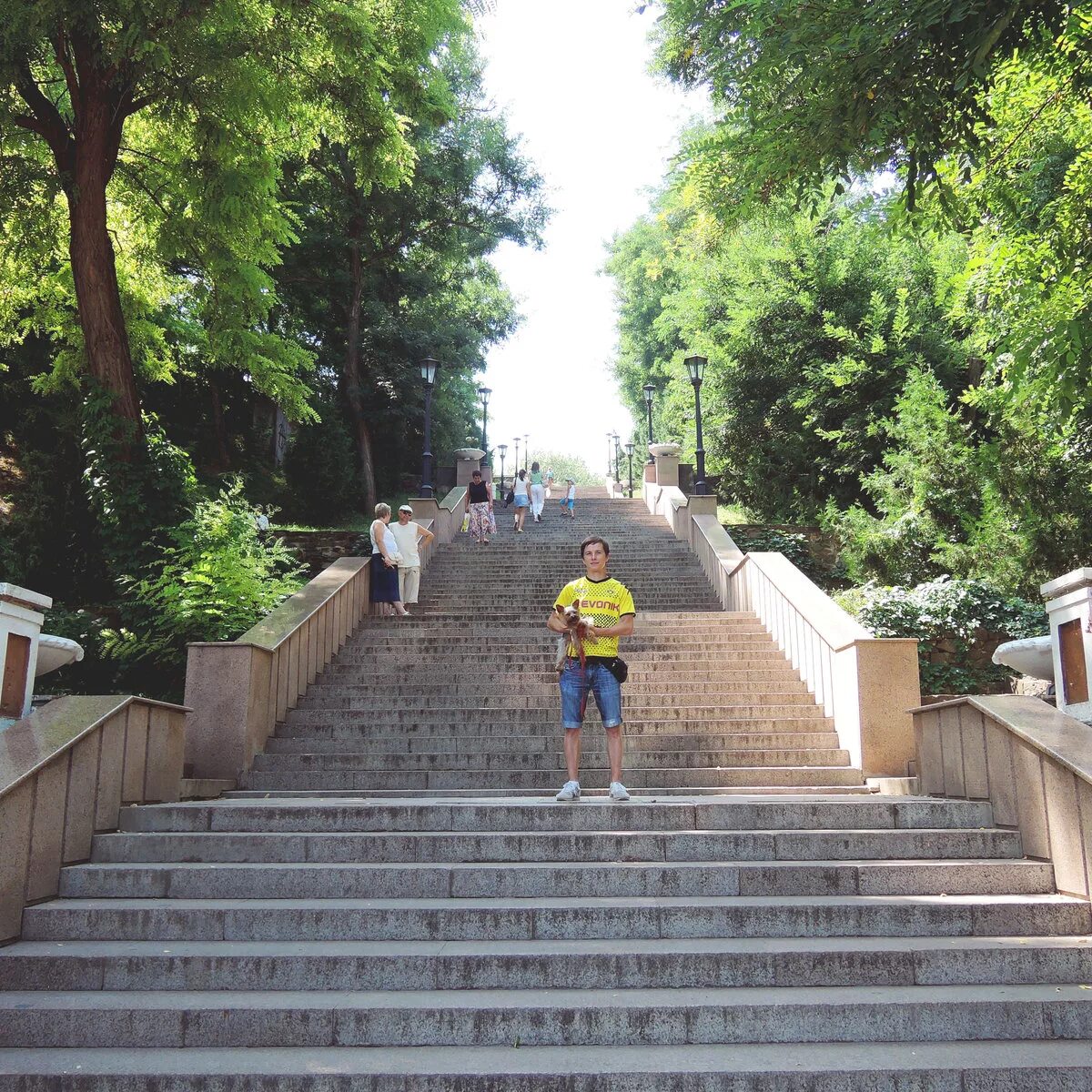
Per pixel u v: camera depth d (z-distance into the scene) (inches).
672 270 1620.3
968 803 224.8
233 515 524.4
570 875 191.0
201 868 194.1
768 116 269.4
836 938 173.3
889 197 353.4
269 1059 138.3
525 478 818.8
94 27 492.7
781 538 729.0
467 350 1301.7
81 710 220.8
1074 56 264.1
